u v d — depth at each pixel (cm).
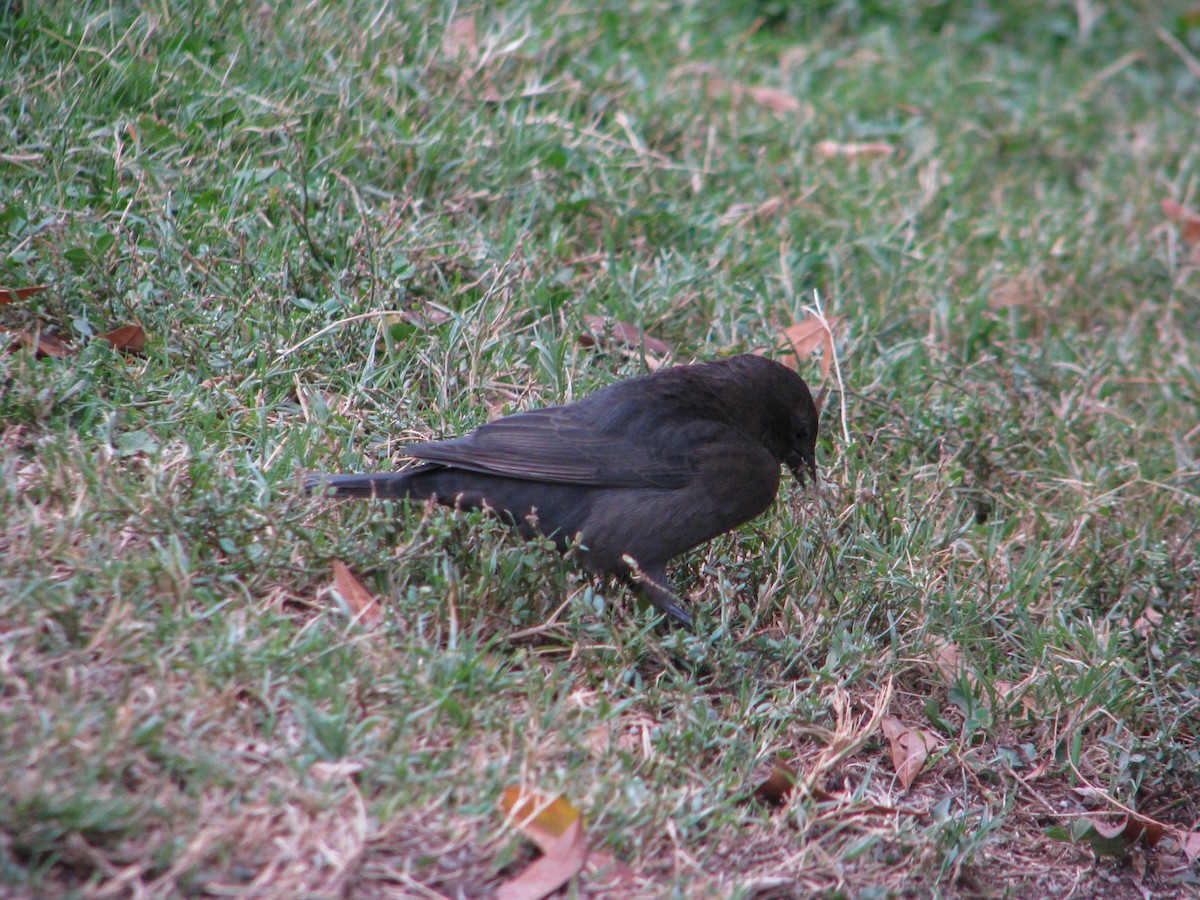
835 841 709
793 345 1092
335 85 1260
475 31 1454
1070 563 1011
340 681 666
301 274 1041
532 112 1343
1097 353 1270
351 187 1122
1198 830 828
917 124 1658
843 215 1388
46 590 655
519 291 1084
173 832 551
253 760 610
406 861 585
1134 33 2019
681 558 922
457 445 815
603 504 838
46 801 525
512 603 796
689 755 714
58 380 842
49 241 959
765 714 766
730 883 641
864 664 830
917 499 1012
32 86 1110
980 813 780
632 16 1716
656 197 1322
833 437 1043
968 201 1518
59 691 605
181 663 639
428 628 759
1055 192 1558
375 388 942
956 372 1180
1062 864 775
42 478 757
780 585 885
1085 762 848
